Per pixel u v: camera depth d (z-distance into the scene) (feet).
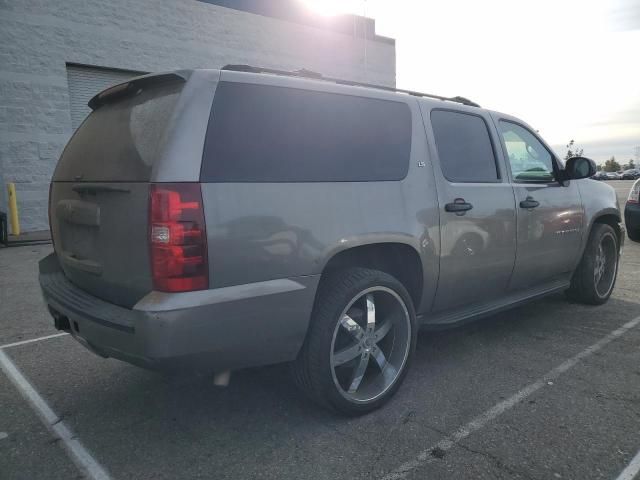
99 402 10.73
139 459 8.61
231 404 10.56
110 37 42.78
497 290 13.55
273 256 8.54
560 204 15.02
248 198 8.33
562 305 17.65
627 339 14.16
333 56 57.77
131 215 8.20
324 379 9.32
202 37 47.88
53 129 40.73
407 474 8.07
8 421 9.93
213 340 7.97
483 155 13.08
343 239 9.44
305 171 9.21
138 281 8.21
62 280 10.80
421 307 11.51
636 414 9.92
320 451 8.75
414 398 10.73
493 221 12.64
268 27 52.19
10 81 38.68
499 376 11.78
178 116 8.07
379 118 10.79
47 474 8.19
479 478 7.95
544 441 8.99
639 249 28.84
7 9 38.14
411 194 10.80
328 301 9.37
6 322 16.46
